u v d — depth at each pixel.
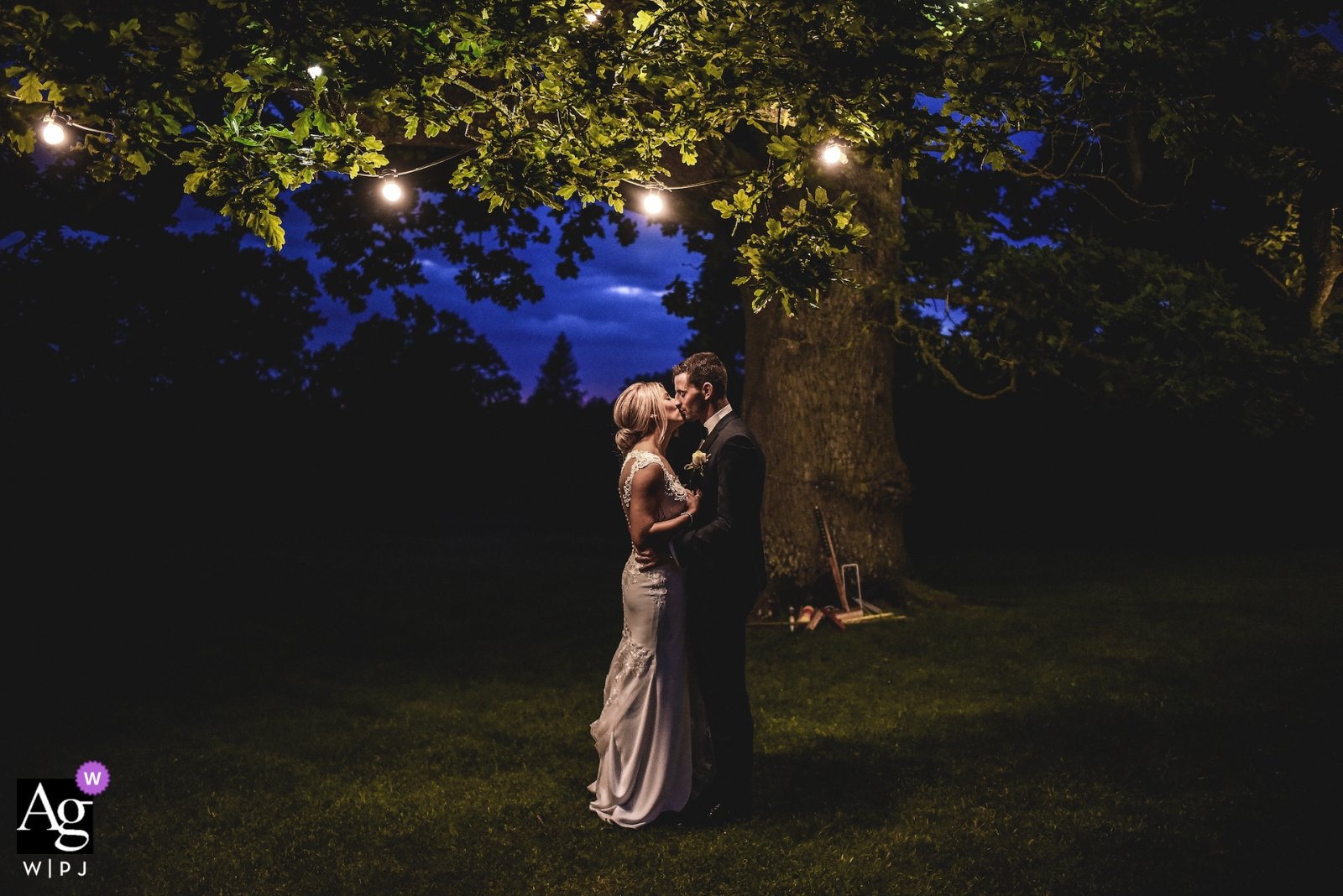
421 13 4.24
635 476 4.20
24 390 14.77
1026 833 4.00
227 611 10.95
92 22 3.77
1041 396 21.45
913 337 11.06
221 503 21.55
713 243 12.23
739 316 15.94
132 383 16.19
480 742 5.57
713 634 4.21
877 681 7.13
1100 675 7.12
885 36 4.39
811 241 4.97
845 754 5.18
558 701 6.68
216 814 4.41
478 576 14.56
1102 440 21.58
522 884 3.59
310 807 4.48
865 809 4.33
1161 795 4.43
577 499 24.95
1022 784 4.62
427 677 7.68
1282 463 19.86
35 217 8.13
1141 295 9.66
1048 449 22.52
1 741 5.77
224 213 4.29
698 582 4.24
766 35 4.46
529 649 8.84
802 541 10.12
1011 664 7.55
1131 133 9.73
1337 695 6.32
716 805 4.21
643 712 4.19
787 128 5.42
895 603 10.15
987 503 23.16
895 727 5.76
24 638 9.21
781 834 4.05
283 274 15.72
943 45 4.79
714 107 4.78
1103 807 4.28
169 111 4.04
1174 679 6.96
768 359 10.51
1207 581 12.45
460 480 28.77
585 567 16.06
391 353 27.75
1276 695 6.34
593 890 3.54
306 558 16.77
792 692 6.80
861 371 10.36
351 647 9.03
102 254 13.37
